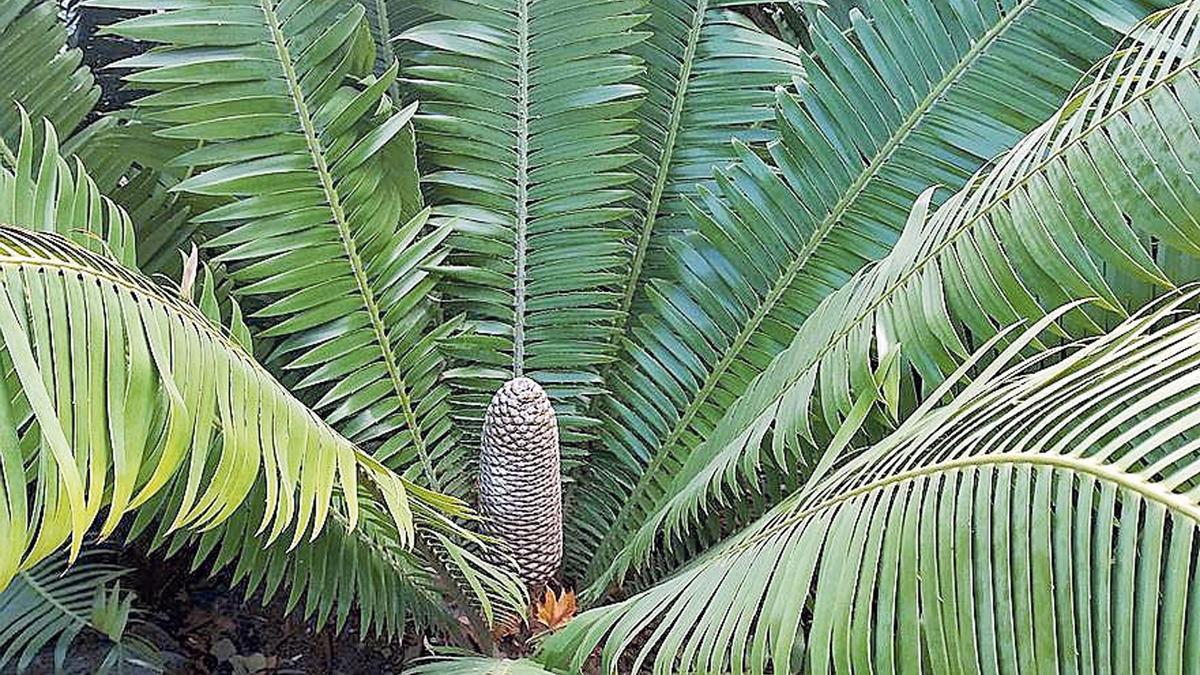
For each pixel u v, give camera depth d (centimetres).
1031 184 118
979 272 121
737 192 169
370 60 155
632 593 185
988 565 76
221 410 91
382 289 167
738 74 178
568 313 186
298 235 156
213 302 135
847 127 161
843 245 165
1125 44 142
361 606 151
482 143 173
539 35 167
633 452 189
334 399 167
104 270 87
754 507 167
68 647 159
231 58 144
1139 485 71
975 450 85
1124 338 91
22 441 94
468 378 185
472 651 166
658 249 190
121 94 210
